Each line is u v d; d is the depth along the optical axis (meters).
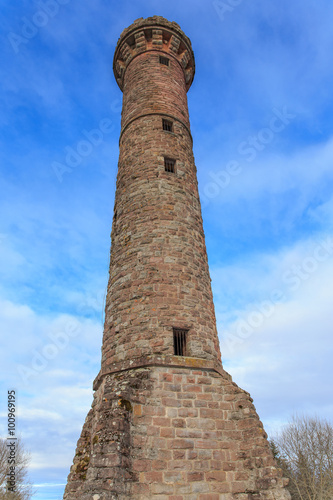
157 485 8.59
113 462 7.86
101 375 11.43
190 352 11.30
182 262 13.03
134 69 20.70
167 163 16.20
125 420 8.85
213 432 9.88
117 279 13.18
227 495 9.06
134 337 11.32
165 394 10.00
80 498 7.64
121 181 16.23
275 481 8.84
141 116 17.64
